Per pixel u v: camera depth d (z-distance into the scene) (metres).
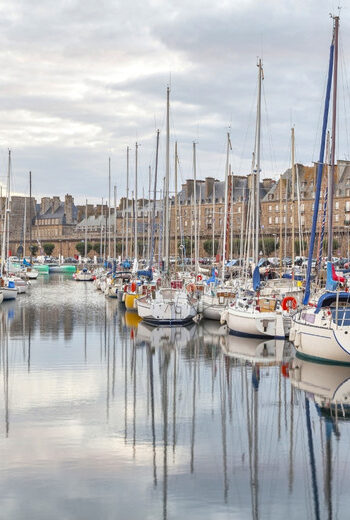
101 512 17.48
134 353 38.75
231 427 24.42
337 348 33.28
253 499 18.38
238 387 30.20
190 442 22.80
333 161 37.75
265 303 45.16
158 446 22.36
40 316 58.62
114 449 22.02
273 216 160.88
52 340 43.94
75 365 35.25
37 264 163.88
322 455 21.62
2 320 55.56
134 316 58.25
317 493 18.84
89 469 20.28
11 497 18.25
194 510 17.70
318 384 30.50
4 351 39.50
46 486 18.97
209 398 28.36
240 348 40.09
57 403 27.44
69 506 17.78
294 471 20.34
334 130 37.97
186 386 30.48
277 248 137.12
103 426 24.42
